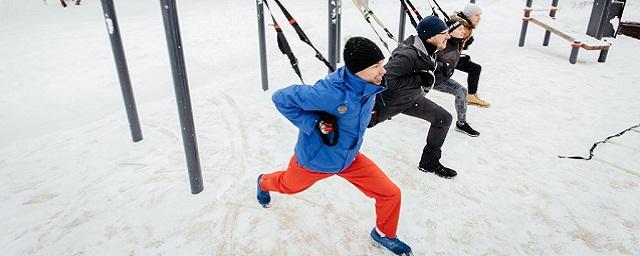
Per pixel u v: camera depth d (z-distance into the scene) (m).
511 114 4.10
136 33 7.52
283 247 2.25
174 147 3.42
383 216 2.07
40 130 3.94
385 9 10.16
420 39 2.59
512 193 2.74
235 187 2.81
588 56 6.36
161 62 5.96
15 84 5.08
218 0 12.89
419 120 3.98
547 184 2.84
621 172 2.99
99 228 2.41
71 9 10.82
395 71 2.44
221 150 3.35
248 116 4.06
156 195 2.72
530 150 3.34
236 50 6.68
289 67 5.84
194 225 2.43
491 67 5.79
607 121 3.89
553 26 6.44
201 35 7.44
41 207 2.61
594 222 2.45
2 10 10.05
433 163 2.93
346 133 1.79
